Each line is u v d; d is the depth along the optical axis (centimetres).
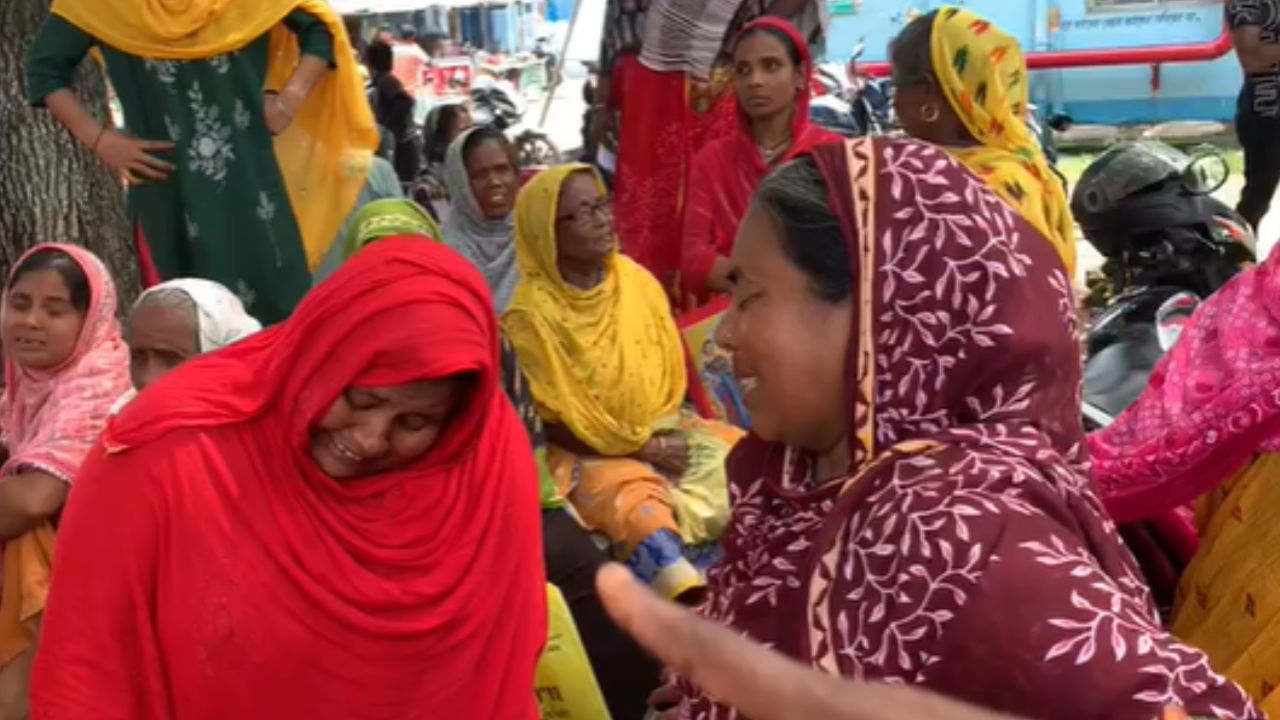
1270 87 683
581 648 309
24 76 480
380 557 206
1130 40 1384
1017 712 129
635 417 407
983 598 132
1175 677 124
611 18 565
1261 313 212
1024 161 345
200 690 201
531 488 229
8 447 317
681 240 519
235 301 286
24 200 486
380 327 196
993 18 1402
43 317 298
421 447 209
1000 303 145
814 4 548
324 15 406
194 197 405
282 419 202
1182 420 218
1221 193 998
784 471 167
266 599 201
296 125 417
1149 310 327
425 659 211
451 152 521
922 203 147
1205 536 229
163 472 199
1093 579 132
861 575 142
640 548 386
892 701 66
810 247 150
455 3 1427
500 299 515
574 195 398
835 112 897
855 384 149
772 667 67
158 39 392
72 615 200
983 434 144
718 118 541
